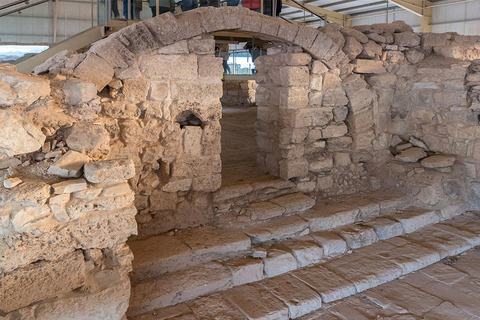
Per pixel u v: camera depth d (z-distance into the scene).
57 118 2.75
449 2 10.60
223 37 7.24
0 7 5.48
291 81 4.45
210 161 4.00
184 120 3.97
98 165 2.42
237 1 6.32
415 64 5.45
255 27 4.01
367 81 5.22
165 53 3.59
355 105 5.00
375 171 5.37
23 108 2.58
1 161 2.46
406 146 5.48
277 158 4.84
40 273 2.28
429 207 4.96
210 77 3.83
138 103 3.58
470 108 5.04
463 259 4.17
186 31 3.60
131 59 3.42
